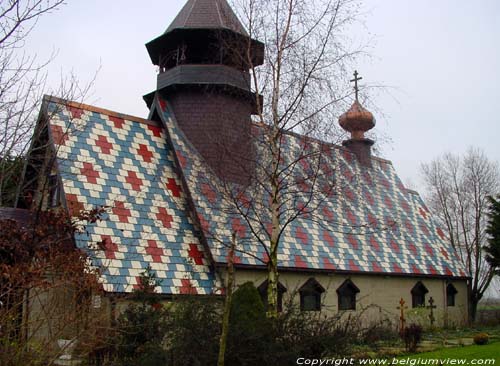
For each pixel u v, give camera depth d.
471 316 40.06
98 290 12.59
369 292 27.91
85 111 21.69
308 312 12.36
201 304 12.22
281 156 17.36
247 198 19.64
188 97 24.44
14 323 11.08
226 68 24.23
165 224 20.81
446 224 48.88
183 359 11.12
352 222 28.67
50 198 19.30
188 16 25.53
